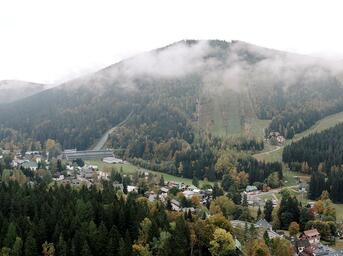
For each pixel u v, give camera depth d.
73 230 147.88
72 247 139.25
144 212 163.88
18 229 146.12
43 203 164.50
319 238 196.75
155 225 151.12
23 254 138.12
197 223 160.88
